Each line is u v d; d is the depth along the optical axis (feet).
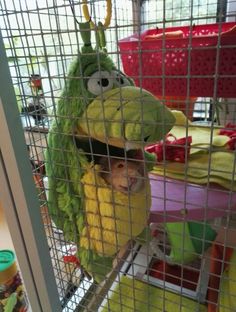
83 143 1.95
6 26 1.82
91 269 2.25
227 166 2.38
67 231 2.22
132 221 1.92
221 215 1.94
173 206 2.03
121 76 1.87
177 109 2.39
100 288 2.51
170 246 2.27
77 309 2.61
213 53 1.98
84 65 1.74
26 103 2.02
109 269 2.30
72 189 2.04
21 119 1.82
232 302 2.05
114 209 1.87
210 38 1.97
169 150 2.50
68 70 1.80
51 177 2.06
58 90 1.97
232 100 2.72
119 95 1.64
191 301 2.50
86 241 2.13
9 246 2.98
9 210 2.02
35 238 2.06
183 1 3.23
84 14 1.65
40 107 2.03
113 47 2.34
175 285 2.67
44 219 2.27
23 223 2.03
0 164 1.86
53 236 2.36
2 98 1.66
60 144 1.92
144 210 1.94
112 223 1.92
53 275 2.31
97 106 1.70
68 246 2.44
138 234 2.06
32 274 2.23
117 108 1.62
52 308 2.34
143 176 1.88
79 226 2.11
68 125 1.83
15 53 1.91
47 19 2.01
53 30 1.87
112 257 2.24
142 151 1.83
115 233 1.95
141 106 1.57
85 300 2.61
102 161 1.93
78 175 1.95
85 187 1.95
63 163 1.97
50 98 1.96
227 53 1.97
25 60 1.98
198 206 1.79
